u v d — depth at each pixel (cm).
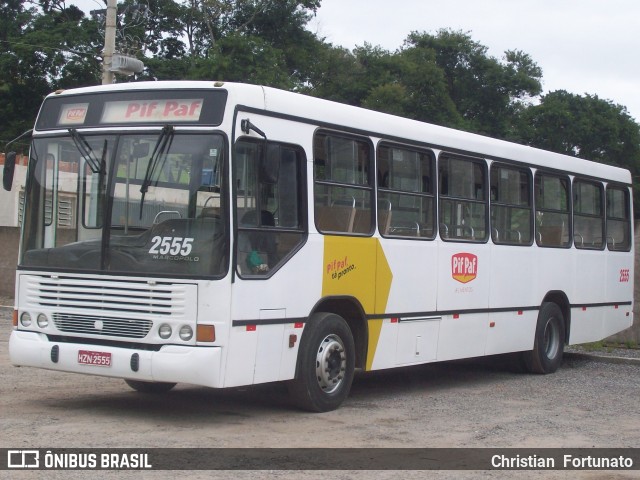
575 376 1397
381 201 1055
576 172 1498
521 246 1336
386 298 1054
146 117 881
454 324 1184
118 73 2027
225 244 830
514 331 1324
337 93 4409
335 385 979
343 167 1001
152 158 865
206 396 1048
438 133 1166
